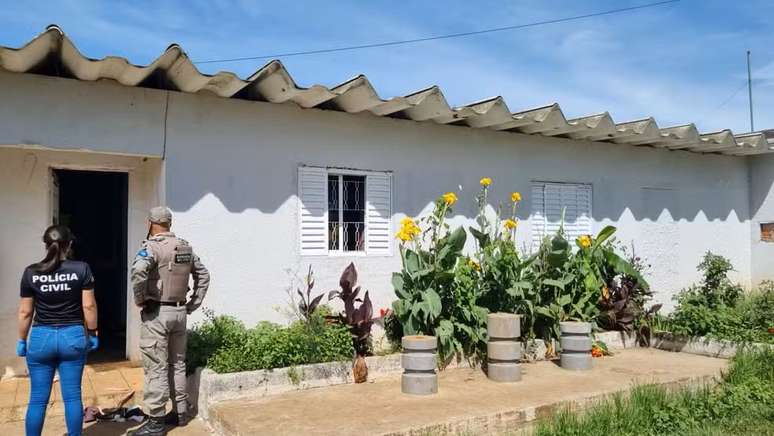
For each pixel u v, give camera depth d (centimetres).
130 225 759
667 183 1147
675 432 577
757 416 625
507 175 945
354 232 823
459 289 780
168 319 567
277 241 755
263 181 748
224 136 725
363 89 713
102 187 959
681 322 929
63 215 916
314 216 788
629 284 971
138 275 548
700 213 1199
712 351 878
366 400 627
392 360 731
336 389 668
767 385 713
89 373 725
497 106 809
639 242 1103
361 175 824
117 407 638
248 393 629
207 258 711
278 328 697
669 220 1150
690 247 1178
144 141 682
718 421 613
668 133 1024
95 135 659
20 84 631
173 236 586
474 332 776
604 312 944
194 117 709
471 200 909
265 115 751
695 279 1181
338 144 800
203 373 625
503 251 811
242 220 733
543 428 563
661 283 1130
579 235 1026
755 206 1276
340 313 741
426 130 871
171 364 596
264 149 749
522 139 962
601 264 959
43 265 515
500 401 628
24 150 699
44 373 516
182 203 699
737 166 1268
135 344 761
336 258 798
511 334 719
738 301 1034
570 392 665
